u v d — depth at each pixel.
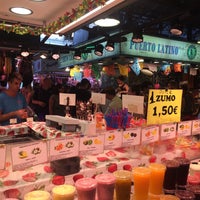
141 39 5.79
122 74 7.83
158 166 1.51
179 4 5.38
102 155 1.88
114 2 2.58
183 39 7.91
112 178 1.35
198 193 1.45
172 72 9.27
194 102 6.37
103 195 1.33
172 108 2.16
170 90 2.13
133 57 7.14
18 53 7.01
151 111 2.03
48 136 1.77
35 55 8.87
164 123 2.05
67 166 1.52
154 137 1.96
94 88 9.58
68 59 9.70
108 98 4.63
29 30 3.88
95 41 7.58
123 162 1.76
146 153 1.94
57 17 3.57
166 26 8.03
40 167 1.60
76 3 3.01
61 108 5.11
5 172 1.47
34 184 1.40
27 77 6.63
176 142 2.25
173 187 1.55
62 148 1.47
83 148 1.56
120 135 1.74
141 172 1.41
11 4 3.10
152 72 8.70
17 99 3.35
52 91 5.95
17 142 1.74
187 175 1.62
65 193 1.21
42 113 5.83
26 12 3.40
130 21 7.16
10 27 3.81
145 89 5.88
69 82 11.17
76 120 1.86
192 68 8.84
